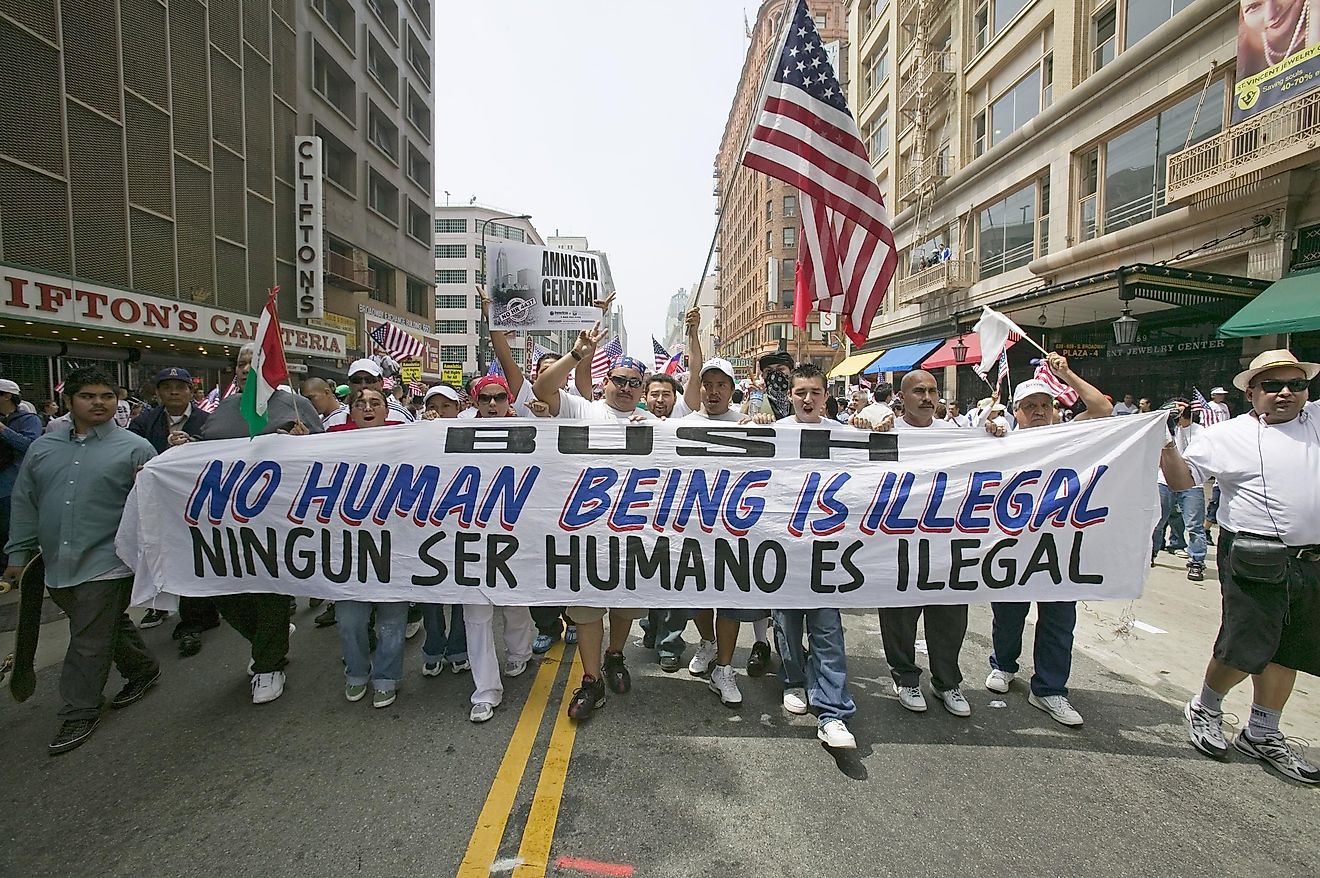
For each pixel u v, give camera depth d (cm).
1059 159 1522
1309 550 280
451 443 357
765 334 5250
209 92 1489
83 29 1159
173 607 359
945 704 350
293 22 1902
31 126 1066
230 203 1572
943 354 1686
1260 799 270
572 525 349
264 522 352
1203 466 312
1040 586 342
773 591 344
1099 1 1442
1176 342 1253
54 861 226
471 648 342
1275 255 970
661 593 347
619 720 334
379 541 350
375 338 1675
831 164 491
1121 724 336
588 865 226
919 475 347
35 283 1045
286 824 246
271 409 429
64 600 314
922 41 2206
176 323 1334
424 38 3234
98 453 326
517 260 826
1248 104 957
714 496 349
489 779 277
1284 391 289
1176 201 1080
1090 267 1410
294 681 382
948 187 2028
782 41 495
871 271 491
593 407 412
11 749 302
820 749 307
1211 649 446
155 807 257
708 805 261
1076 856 233
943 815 256
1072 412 980
